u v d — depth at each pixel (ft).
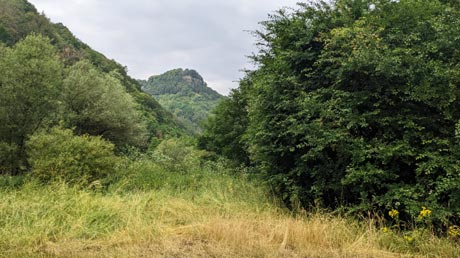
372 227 18.01
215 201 25.27
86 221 18.39
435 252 15.16
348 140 20.58
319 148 20.36
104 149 34.71
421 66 19.83
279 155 24.27
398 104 21.30
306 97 22.45
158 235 17.07
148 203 22.67
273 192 25.94
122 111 73.56
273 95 24.18
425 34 21.68
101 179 31.40
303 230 16.72
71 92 66.74
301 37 25.38
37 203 19.83
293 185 23.30
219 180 33.63
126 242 16.07
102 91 70.38
